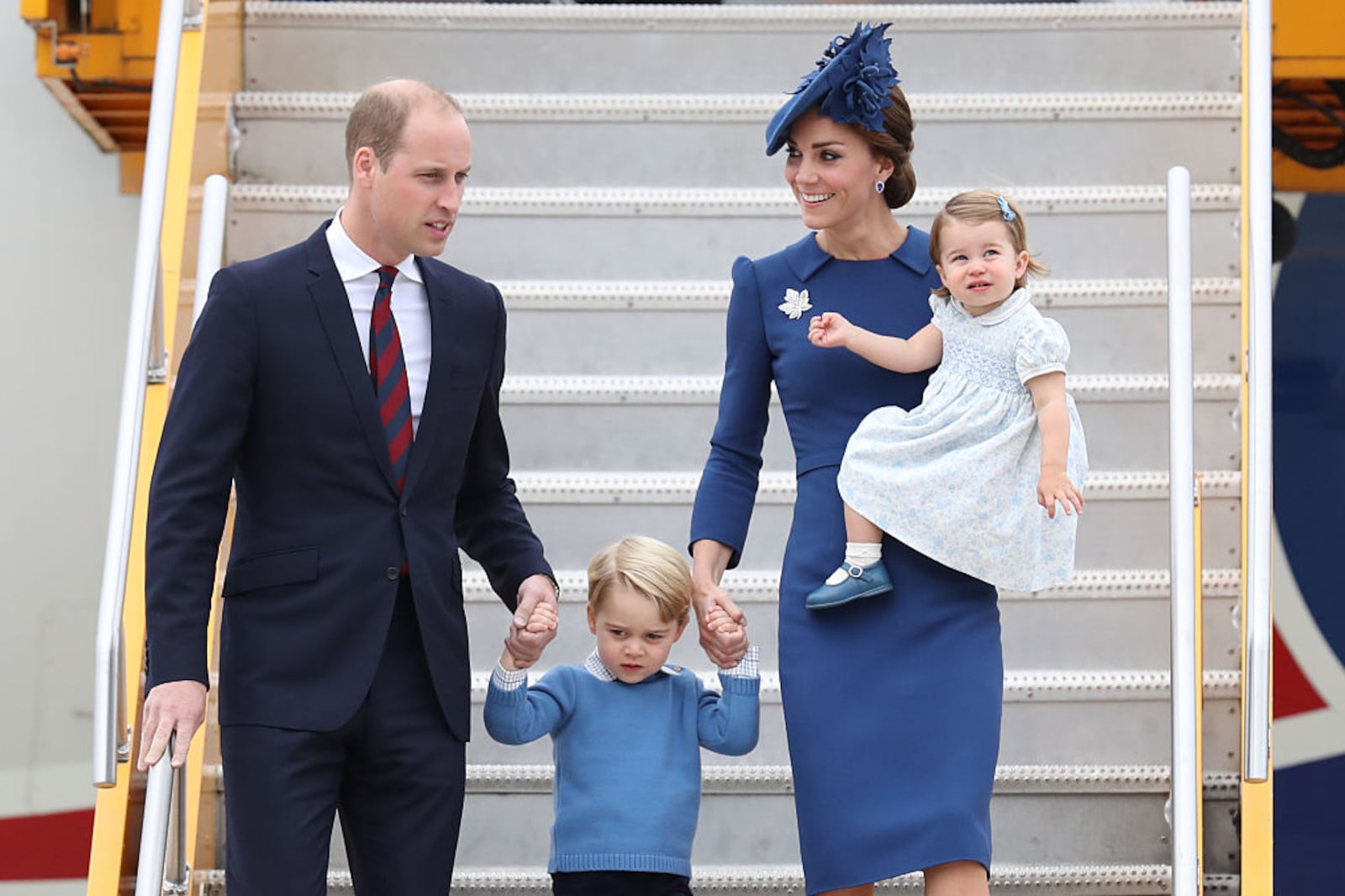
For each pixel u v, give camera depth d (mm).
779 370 10875
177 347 13727
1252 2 13844
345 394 9883
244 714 9742
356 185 10023
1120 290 15484
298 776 9664
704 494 11078
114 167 22375
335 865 14172
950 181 16516
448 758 10133
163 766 11125
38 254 22281
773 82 17234
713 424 15367
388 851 10039
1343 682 21938
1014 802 13875
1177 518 11930
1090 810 13867
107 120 21516
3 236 22250
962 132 16516
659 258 16203
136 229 22359
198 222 14797
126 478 11180
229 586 9953
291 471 9914
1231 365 15633
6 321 22156
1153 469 15188
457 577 10312
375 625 9859
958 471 10141
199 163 14844
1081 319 15586
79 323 22219
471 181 16703
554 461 15320
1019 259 10281
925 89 17047
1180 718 11547
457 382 10234
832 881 10211
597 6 17062
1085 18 16953
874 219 10781
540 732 11117
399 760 9992
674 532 14859
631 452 15344
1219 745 14242
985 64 17047
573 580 14375
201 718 9430
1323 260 22516
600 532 14875
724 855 13820
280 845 9555
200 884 12883
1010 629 14430
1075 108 16422
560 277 16203
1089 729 14133
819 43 17203
